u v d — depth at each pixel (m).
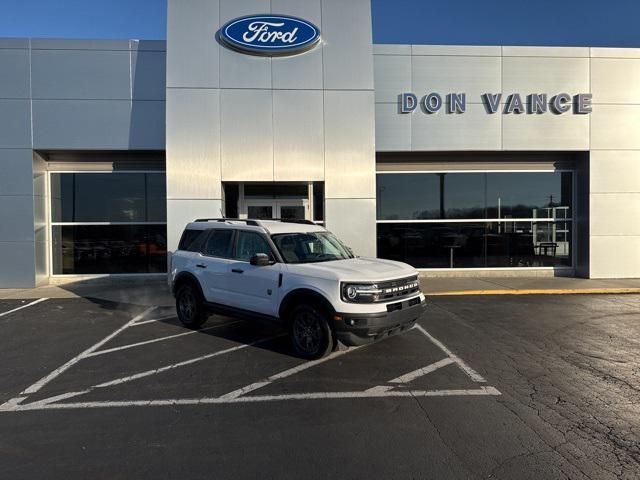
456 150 13.01
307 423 4.03
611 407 4.35
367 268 5.95
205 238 7.58
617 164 13.29
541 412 4.24
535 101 12.98
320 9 11.60
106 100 12.19
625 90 13.25
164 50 12.28
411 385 4.96
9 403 4.50
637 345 6.56
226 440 3.71
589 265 13.34
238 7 11.40
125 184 13.38
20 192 12.04
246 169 11.41
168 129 11.24
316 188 13.16
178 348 6.45
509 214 14.06
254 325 7.89
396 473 3.20
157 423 4.04
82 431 3.88
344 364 5.68
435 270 13.95
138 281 13.38
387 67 12.77
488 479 3.12
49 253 13.16
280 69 11.49
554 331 7.39
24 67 11.99
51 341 6.86
